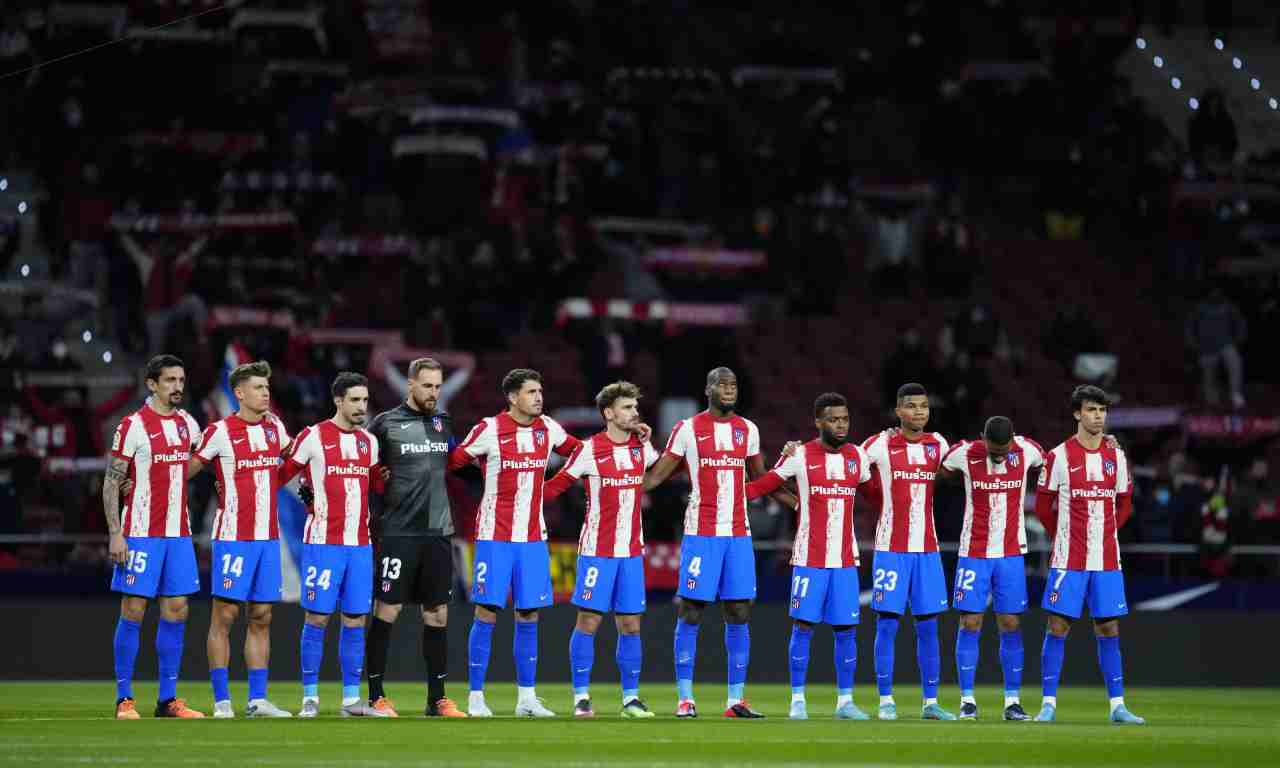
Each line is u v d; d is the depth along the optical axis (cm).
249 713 4497
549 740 3644
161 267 9881
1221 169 11856
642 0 11994
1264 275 11225
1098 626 4697
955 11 12144
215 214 10612
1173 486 8262
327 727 4000
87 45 11050
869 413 10025
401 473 4591
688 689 4662
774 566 7612
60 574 7238
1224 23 13700
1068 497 4684
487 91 11181
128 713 4447
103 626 6869
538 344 10438
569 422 9262
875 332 10788
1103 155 11762
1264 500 8494
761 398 10138
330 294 10250
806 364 10450
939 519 7306
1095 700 6094
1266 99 13125
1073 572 4662
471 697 4628
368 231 10756
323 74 11381
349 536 4541
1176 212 11581
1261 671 7438
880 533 4759
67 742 3538
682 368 9462
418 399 4588
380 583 4569
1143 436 9338
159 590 4528
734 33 12912
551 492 4666
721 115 11456
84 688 6075
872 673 7306
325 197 10875
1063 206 11756
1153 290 11475
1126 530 8094
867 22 13112
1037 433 9969
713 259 10631
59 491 8300
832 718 4709
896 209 11462
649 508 7806
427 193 10838
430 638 4616
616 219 10900
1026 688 6962
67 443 8725
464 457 4622
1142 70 13212
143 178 10600
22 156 10812
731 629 4691
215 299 9956
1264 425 9269
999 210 12131
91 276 10219
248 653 4544
